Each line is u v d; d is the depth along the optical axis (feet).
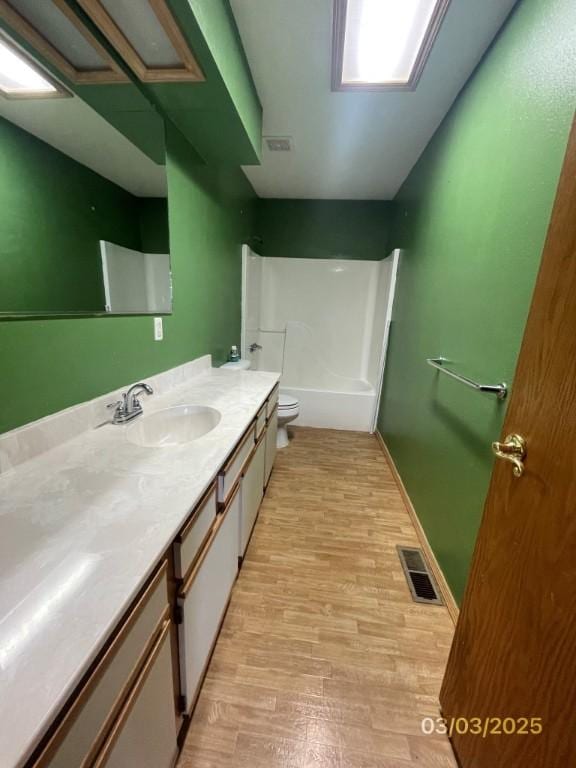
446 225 5.57
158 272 4.94
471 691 2.80
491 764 2.44
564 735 1.80
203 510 2.89
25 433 2.91
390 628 4.26
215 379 6.36
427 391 6.17
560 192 2.11
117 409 3.97
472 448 4.20
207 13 3.18
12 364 2.75
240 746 3.05
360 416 10.93
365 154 7.55
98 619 1.56
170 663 2.49
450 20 3.85
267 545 5.64
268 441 6.52
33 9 2.66
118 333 4.12
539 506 2.12
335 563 5.30
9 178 2.62
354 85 5.14
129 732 1.93
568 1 2.75
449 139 5.56
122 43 3.18
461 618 3.10
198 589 2.92
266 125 6.46
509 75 3.69
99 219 3.66
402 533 6.07
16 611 1.58
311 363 12.53
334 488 7.51
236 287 8.96
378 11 3.69
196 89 3.92
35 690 1.27
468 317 4.50
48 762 1.29
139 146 4.20
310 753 3.02
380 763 2.99
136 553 1.96
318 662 3.81
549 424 2.07
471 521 4.16
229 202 7.84
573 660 1.76
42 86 2.85
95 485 2.66
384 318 10.14
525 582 2.22
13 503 2.39
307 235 11.51
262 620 4.30
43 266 2.98
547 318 2.16
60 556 1.92
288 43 4.38
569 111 2.73
